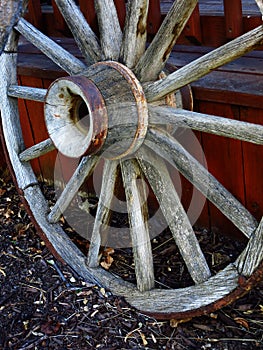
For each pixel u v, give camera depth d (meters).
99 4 1.54
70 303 1.77
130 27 1.47
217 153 1.82
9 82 1.88
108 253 2.00
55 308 1.76
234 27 1.91
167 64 1.67
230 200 1.50
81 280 1.86
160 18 2.08
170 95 1.55
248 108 1.64
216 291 1.50
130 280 1.86
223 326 1.65
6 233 2.23
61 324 1.70
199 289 1.55
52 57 1.73
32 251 2.09
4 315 1.76
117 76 1.46
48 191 2.50
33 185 1.97
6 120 1.92
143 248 1.67
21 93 1.83
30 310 1.77
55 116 1.52
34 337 1.66
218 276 1.49
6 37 1.81
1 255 2.08
